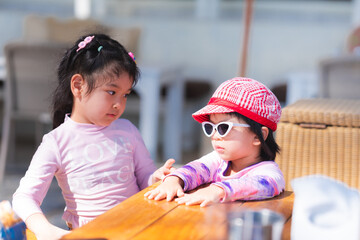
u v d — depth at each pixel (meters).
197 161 1.54
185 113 5.31
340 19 5.48
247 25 2.86
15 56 3.67
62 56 1.79
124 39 4.80
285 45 5.40
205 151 5.09
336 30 5.28
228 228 0.88
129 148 1.79
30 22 4.98
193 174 1.45
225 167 1.51
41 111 3.75
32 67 3.66
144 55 5.66
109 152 1.74
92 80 1.65
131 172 1.80
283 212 1.27
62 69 1.74
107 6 5.86
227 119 1.43
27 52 3.63
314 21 5.46
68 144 1.69
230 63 5.49
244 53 2.88
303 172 1.91
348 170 1.86
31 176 1.62
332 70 3.40
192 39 5.56
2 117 5.47
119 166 1.75
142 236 1.06
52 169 1.66
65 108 1.77
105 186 1.73
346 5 5.50
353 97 3.39
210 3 5.70
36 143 5.28
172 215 1.20
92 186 1.71
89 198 1.71
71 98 1.74
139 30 4.91
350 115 1.82
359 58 3.29
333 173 1.87
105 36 1.76
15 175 4.05
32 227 1.50
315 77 3.81
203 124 1.47
